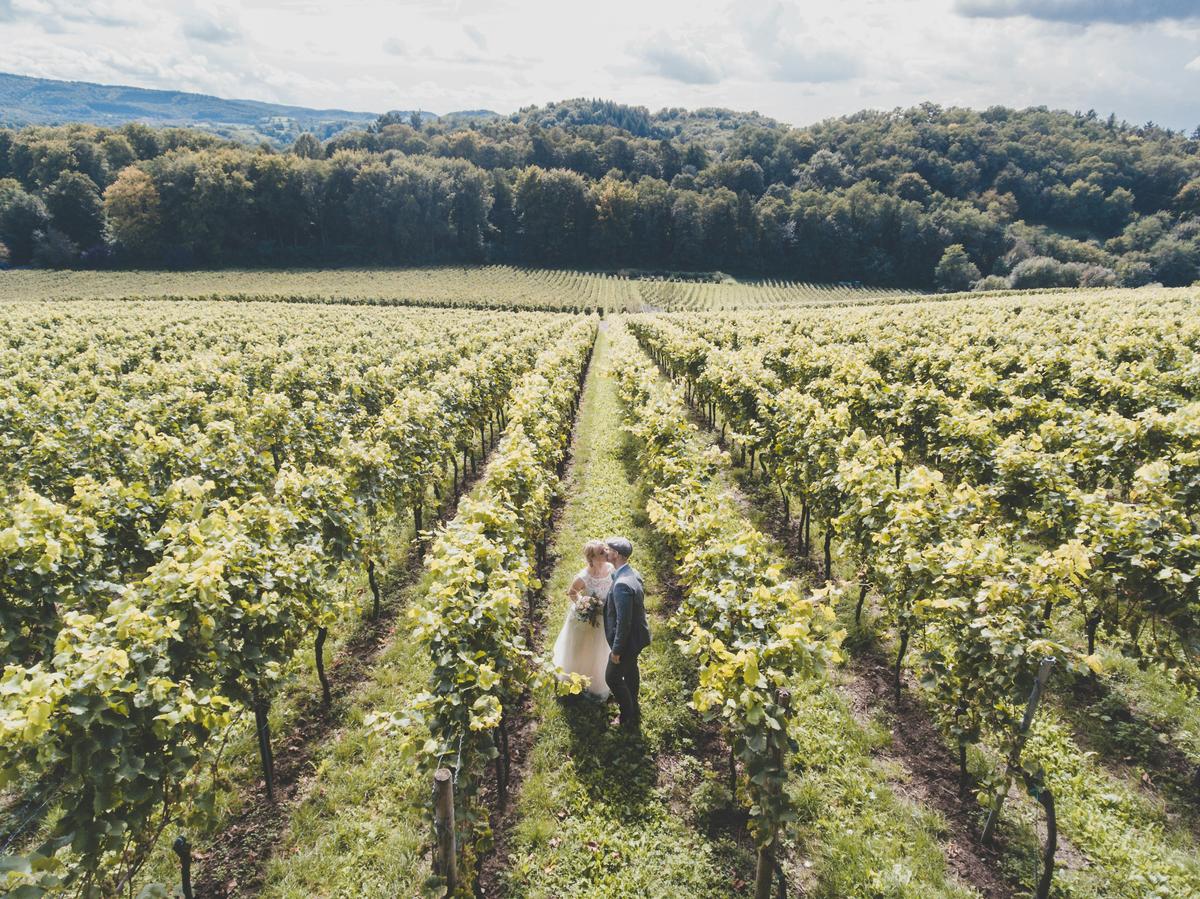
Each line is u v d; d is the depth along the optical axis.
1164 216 106.75
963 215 103.19
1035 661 4.78
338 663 7.70
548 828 5.38
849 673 7.41
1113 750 6.17
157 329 31.30
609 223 103.50
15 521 5.52
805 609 5.15
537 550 10.21
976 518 7.61
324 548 7.45
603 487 13.55
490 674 4.67
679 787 5.88
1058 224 121.12
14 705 3.53
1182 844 5.17
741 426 14.16
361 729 6.53
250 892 4.90
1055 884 4.85
